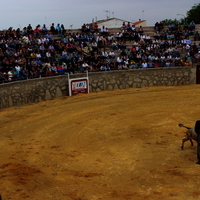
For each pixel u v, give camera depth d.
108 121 18.97
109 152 14.01
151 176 11.29
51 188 10.44
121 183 10.76
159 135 16.12
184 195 9.71
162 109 21.31
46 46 30.30
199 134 12.29
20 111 21.88
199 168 11.88
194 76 30.28
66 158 13.37
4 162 13.02
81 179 11.17
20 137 16.56
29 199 9.58
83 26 34.53
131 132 16.81
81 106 22.86
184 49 34.50
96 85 28.05
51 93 25.81
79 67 29.33
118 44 33.16
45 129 17.83
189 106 21.91
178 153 13.58
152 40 35.16
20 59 27.17
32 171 12.00
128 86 29.16
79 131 17.27
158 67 30.47
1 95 22.62
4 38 29.11
